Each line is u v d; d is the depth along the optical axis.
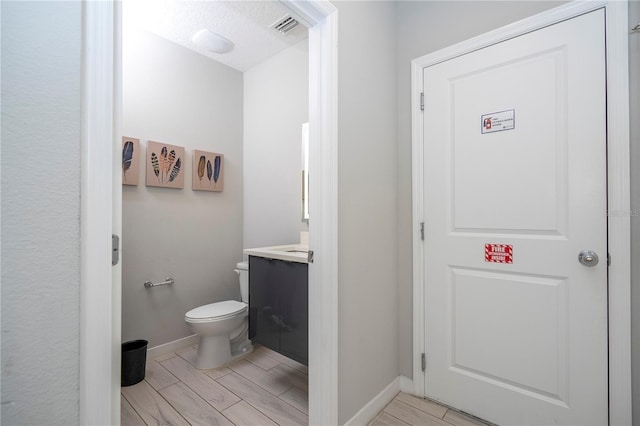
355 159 1.47
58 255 0.59
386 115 1.72
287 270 1.74
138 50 2.20
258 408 1.63
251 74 2.81
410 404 1.65
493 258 1.49
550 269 1.34
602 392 1.22
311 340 1.33
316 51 1.33
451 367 1.62
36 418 0.57
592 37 1.26
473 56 1.55
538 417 1.36
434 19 1.69
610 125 1.21
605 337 1.22
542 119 1.36
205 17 2.10
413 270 1.74
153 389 1.82
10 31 0.54
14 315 0.54
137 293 2.17
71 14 0.62
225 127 2.73
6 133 0.54
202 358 2.08
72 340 0.61
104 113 0.66
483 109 1.52
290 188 2.46
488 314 1.50
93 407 0.63
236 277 2.79
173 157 2.36
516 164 1.43
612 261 1.21
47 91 0.58
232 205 2.78
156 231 2.28
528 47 1.40
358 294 1.47
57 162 0.59
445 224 1.64
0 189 0.53
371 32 1.60
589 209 1.26
